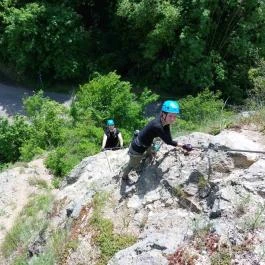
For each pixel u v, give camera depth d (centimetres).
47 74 2881
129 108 1858
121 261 684
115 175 885
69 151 1670
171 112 712
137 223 783
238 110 1603
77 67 2750
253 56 2431
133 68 2830
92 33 2991
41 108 2086
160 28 2377
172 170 809
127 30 2791
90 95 1902
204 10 2258
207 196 759
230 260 626
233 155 767
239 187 720
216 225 673
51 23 2623
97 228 795
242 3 2331
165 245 672
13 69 2906
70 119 1977
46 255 831
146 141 766
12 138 2064
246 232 652
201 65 2386
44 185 1538
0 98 2748
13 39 2656
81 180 1101
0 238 1298
